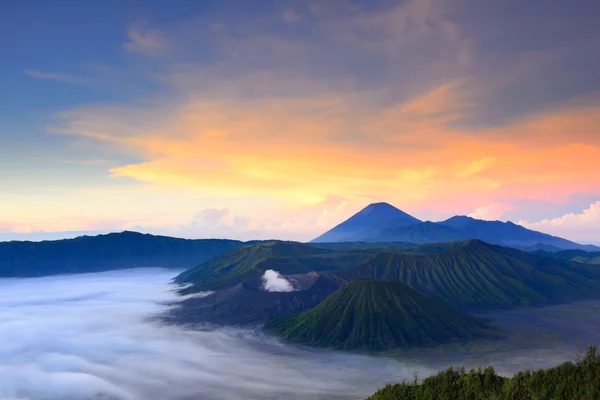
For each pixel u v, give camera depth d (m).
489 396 69.38
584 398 62.78
